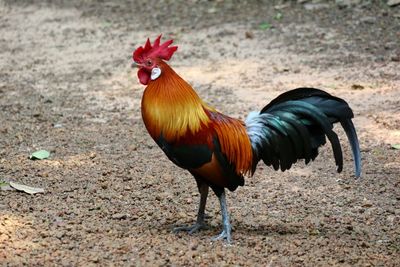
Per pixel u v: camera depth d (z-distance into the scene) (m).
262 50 21.61
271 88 18.19
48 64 21.80
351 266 9.33
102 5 28.73
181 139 9.55
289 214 11.27
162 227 10.66
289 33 22.94
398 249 9.95
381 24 22.72
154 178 12.80
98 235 10.23
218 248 9.81
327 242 10.08
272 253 9.70
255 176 12.95
